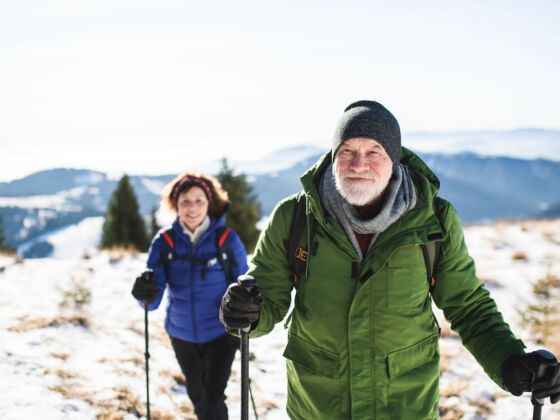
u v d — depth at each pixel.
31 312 7.38
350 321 2.18
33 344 5.97
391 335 2.18
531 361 1.95
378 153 2.15
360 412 2.18
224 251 3.96
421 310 2.24
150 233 34.72
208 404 3.75
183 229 3.99
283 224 2.40
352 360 2.19
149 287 3.72
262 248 2.48
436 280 2.36
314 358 2.29
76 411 4.38
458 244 2.30
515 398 4.75
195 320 3.88
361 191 2.11
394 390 2.20
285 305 2.46
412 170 2.36
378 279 2.18
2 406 4.30
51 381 4.93
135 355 5.92
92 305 8.02
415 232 2.17
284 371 5.78
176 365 5.75
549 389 1.94
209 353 3.88
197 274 3.90
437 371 2.30
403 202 2.15
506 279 8.66
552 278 7.93
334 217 2.22
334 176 2.23
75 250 187.50
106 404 4.57
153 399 4.85
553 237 12.34
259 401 4.96
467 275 2.31
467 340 2.33
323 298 2.24
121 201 33.84
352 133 2.14
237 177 23.69
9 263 11.73
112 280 10.04
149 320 7.39
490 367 2.18
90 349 6.02
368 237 2.26
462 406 4.67
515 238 12.49
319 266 2.26
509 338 2.18
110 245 33.44
